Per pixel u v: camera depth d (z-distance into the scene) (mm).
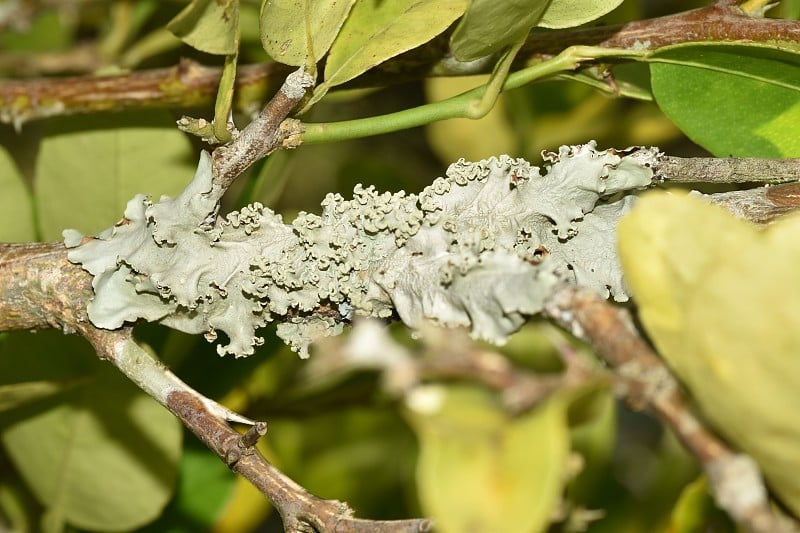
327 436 699
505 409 500
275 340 626
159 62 728
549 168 554
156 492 623
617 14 648
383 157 852
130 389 617
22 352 617
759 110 579
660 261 497
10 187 630
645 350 503
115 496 624
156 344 608
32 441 624
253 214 556
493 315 528
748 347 488
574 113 714
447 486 490
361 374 662
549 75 574
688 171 560
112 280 554
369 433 701
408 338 675
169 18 733
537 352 655
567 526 590
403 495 697
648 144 715
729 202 562
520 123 710
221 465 640
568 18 561
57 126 626
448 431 493
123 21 726
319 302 558
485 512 488
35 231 639
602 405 571
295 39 552
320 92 557
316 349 650
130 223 555
